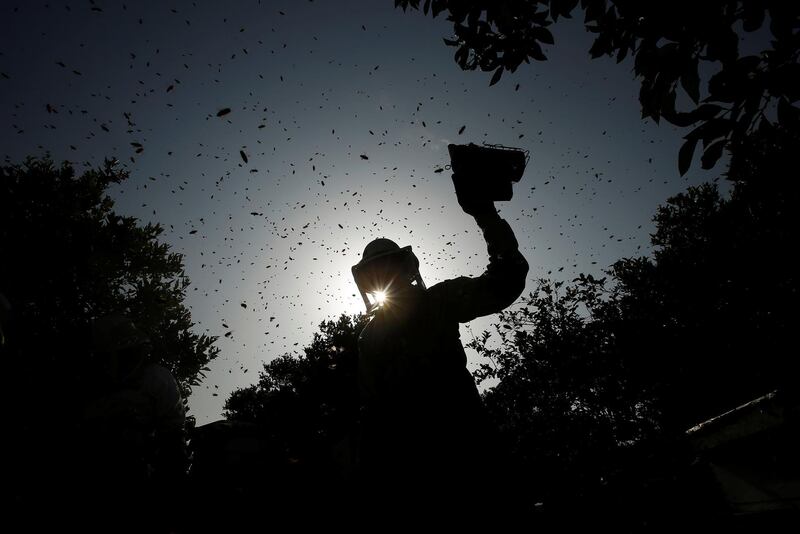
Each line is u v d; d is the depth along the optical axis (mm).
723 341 8664
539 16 3484
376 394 1507
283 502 1521
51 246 12383
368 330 1669
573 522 1866
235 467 1620
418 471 1327
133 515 1506
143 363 2307
